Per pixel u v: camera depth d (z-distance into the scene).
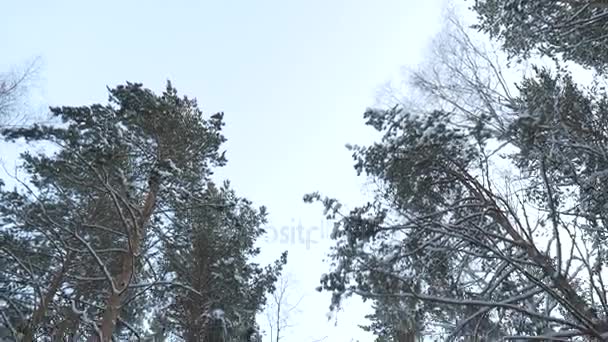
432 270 9.46
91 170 12.58
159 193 14.52
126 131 14.25
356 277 8.66
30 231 14.41
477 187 9.13
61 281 14.73
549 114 10.20
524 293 9.00
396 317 9.99
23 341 12.98
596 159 10.06
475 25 11.95
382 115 9.14
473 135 8.52
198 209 15.04
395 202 9.55
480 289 9.80
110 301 12.27
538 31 11.04
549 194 8.67
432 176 9.37
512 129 8.50
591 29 10.85
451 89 10.41
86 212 15.31
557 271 8.34
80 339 17.39
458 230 8.93
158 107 14.85
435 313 10.03
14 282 14.19
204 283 15.75
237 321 15.58
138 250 13.07
